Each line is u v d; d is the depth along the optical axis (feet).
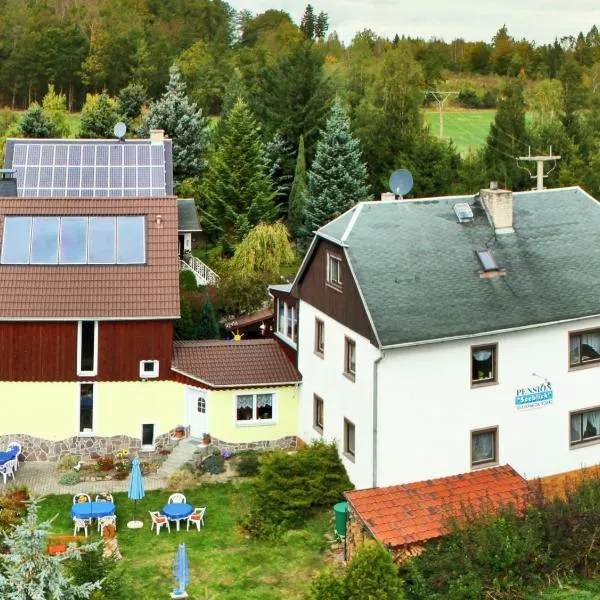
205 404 137.18
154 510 121.80
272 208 238.48
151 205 144.97
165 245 141.08
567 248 128.77
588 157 272.10
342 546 111.86
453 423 117.08
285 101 273.33
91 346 135.54
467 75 510.17
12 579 73.20
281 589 103.09
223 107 311.47
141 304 134.62
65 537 109.70
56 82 458.91
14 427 135.44
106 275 137.28
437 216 125.80
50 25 478.18
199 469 132.05
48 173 201.57
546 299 121.90
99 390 135.85
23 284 135.13
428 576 99.55
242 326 173.17
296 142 271.28
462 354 116.67
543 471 123.54
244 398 137.90
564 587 97.30
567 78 399.03
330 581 90.68
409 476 115.65
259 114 299.17
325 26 602.03
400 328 112.88
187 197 249.55
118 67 457.68
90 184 200.95
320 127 269.85
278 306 147.23
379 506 108.68
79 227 141.08
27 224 140.46
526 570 97.35
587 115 325.21
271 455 122.21
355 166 231.50
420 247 121.70
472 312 117.19
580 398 125.29
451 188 243.60
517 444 121.49
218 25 575.38
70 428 136.15
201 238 238.27
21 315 131.95
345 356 122.31
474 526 101.24
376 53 532.32
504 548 96.68
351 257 117.91
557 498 105.29
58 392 135.23
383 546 96.02
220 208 231.71
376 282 116.67
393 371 113.29
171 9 577.43
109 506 115.65
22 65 455.22
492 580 95.91
